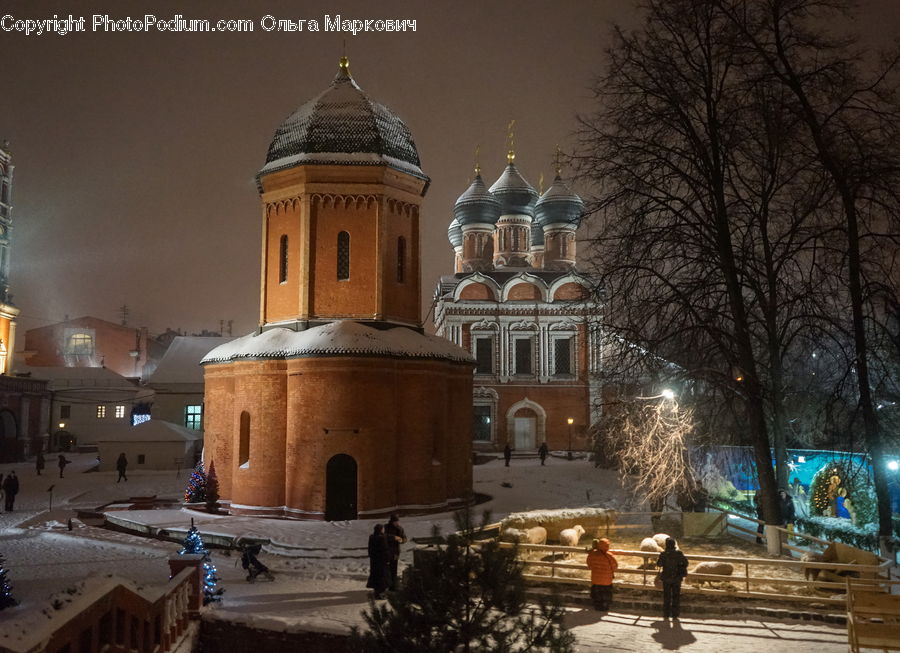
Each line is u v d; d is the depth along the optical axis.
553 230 59.91
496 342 54.28
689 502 24.30
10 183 57.66
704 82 20.64
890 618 11.54
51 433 64.88
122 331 85.94
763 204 21.64
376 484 25.73
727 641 12.58
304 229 27.73
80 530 25.61
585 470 40.47
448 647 7.70
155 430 48.56
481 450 53.50
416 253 29.50
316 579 17.30
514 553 8.07
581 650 12.05
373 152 27.95
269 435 26.72
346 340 25.97
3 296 56.53
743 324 20.27
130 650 10.36
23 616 8.14
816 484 23.67
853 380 22.92
